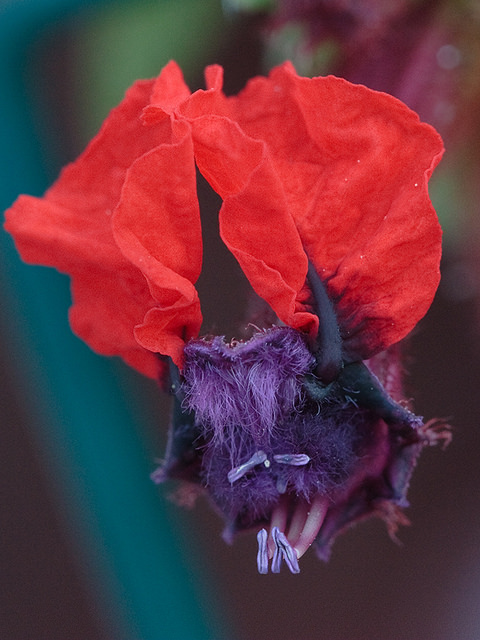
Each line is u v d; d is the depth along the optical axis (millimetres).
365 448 84
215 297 104
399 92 96
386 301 82
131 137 83
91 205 84
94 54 101
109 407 103
